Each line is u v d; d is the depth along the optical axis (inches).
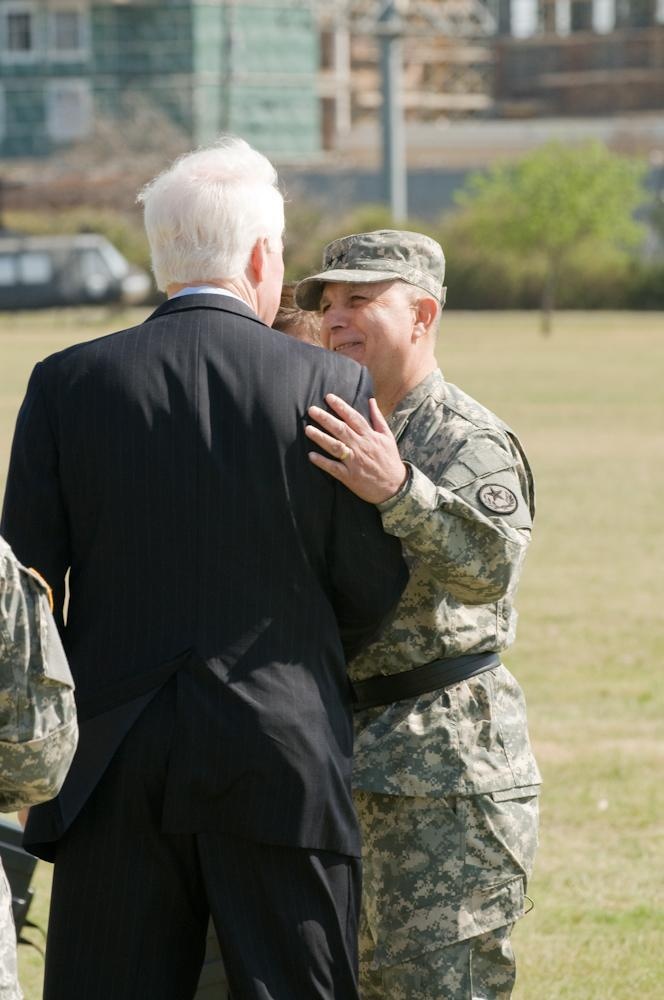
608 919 399.5
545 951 377.1
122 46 5930.1
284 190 238.5
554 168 3993.6
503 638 249.8
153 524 212.1
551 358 2763.3
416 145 6176.2
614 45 6958.7
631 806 492.7
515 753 248.2
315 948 210.4
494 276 4675.2
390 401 257.3
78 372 218.2
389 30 4665.4
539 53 7111.2
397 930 241.9
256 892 209.3
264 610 211.9
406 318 254.2
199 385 214.8
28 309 4084.6
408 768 241.0
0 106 6117.1
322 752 211.8
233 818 207.8
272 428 213.5
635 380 2310.5
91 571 217.0
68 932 212.8
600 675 676.1
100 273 4136.3
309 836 209.3
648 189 5275.6
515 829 244.8
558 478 1334.9
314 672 214.7
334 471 214.1
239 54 5905.5
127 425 213.8
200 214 220.1
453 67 7032.5
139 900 210.5
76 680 214.4
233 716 207.9
